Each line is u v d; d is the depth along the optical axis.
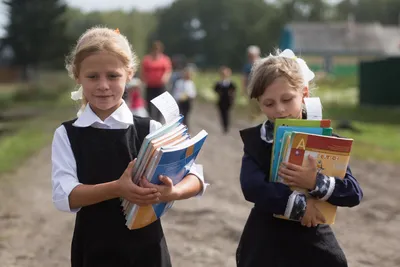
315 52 61.16
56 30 52.03
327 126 2.76
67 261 5.08
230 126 17.14
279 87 2.83
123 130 2.76
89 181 2.70
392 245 5.50
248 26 106.06
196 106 27.34
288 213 2.73
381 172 9.23
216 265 4.92
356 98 29.16
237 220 6.19
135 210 2.61
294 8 99.00
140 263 2.73
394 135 14.24
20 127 17.69
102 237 2.71
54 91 38.25
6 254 5.22
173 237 5.64
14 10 51.69
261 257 2.87
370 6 117.31
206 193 7.46
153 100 2.82
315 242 2.85
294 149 2.71
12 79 52.03
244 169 2.90
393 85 23.25
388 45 61.47
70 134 2.74
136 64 2.90
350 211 6.73
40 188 8.10
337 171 2.75
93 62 2.66
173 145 2.51
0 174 9.17
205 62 112.81
